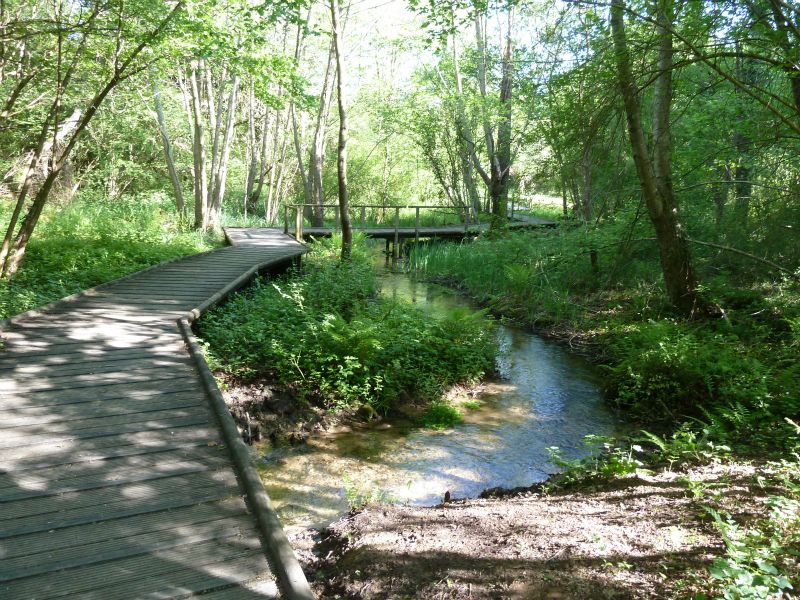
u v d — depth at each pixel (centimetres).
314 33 1077
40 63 940
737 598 219
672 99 891
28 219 910
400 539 332
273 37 2361
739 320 861
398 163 3189
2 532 284
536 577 271
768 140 727
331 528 378
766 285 980
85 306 761
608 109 685
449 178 2380
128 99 1758
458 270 1620
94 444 383
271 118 2859
